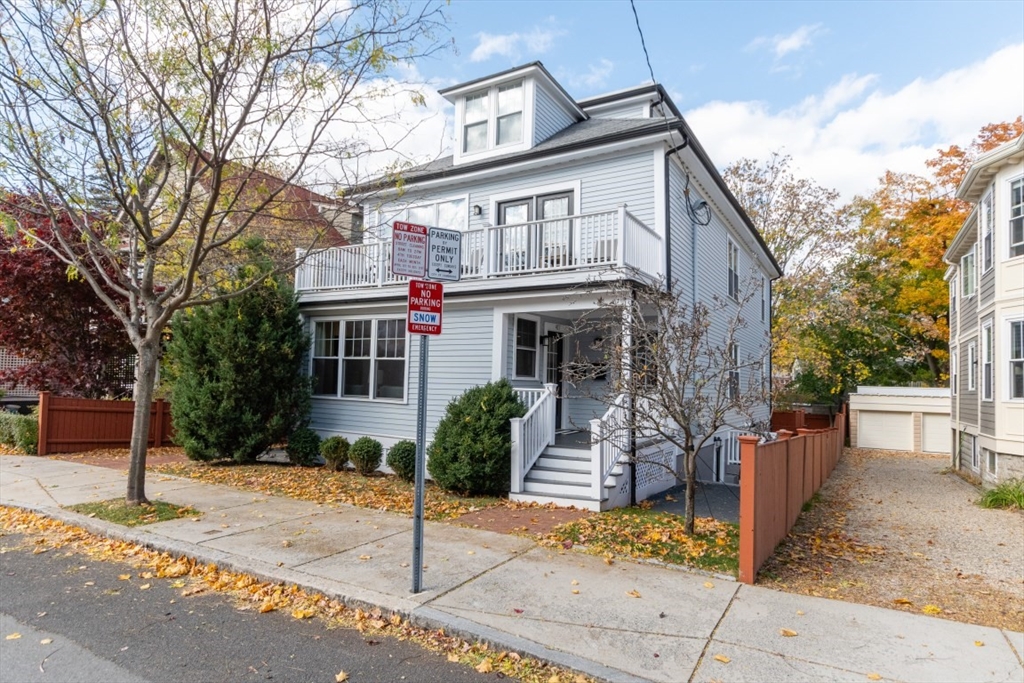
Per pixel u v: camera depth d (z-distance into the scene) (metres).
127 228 8.59
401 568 5.82
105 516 7.62
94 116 7.76
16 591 5.40
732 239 17.03
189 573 5.95
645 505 9.62
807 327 28.98
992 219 12.84
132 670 3.92
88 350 14.72
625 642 4.29
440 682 3.81
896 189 27.91
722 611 4.91
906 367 30.06
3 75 7.04
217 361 12.40
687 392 11.51
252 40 7.46
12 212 9.09
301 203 9.47
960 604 5.30
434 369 12.48
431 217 14.04
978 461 14.56
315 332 14.39
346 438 13.29
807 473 10.64
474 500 9.39
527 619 4.66
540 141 13.53
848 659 4.07
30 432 13.00
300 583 5.38
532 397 11.41
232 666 3.99
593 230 10.58
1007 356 11.97
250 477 10.90
